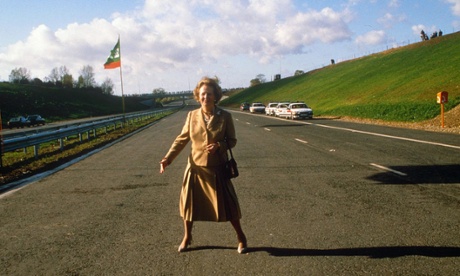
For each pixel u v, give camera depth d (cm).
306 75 9938
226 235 480
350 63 8456
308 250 421
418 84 3697
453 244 424
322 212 565
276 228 499
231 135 414
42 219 571
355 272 363
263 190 722
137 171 980
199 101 415
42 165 1128
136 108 12288
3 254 435
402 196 642
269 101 8388
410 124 2244
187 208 417
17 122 4653
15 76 12412
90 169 1034
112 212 600
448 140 1412
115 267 390
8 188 812
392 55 6806
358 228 489
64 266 396
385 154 1122
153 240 468
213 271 375
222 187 411
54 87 11606
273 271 371
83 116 8344
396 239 445
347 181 778
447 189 680
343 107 3956
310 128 2273
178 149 425
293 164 1007
